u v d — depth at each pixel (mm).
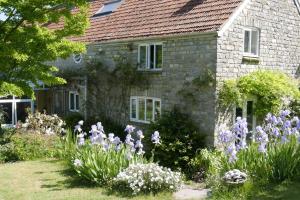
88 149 13609
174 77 18938
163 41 19406
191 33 17562
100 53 23094
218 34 16781
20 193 11695
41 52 16312
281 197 10531
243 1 17781
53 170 14625
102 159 12727
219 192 11250
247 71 18594
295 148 12344
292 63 21031
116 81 21969
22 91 15922
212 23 17391
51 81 17047
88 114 23812
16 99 25266
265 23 19344
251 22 18578
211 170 13242
